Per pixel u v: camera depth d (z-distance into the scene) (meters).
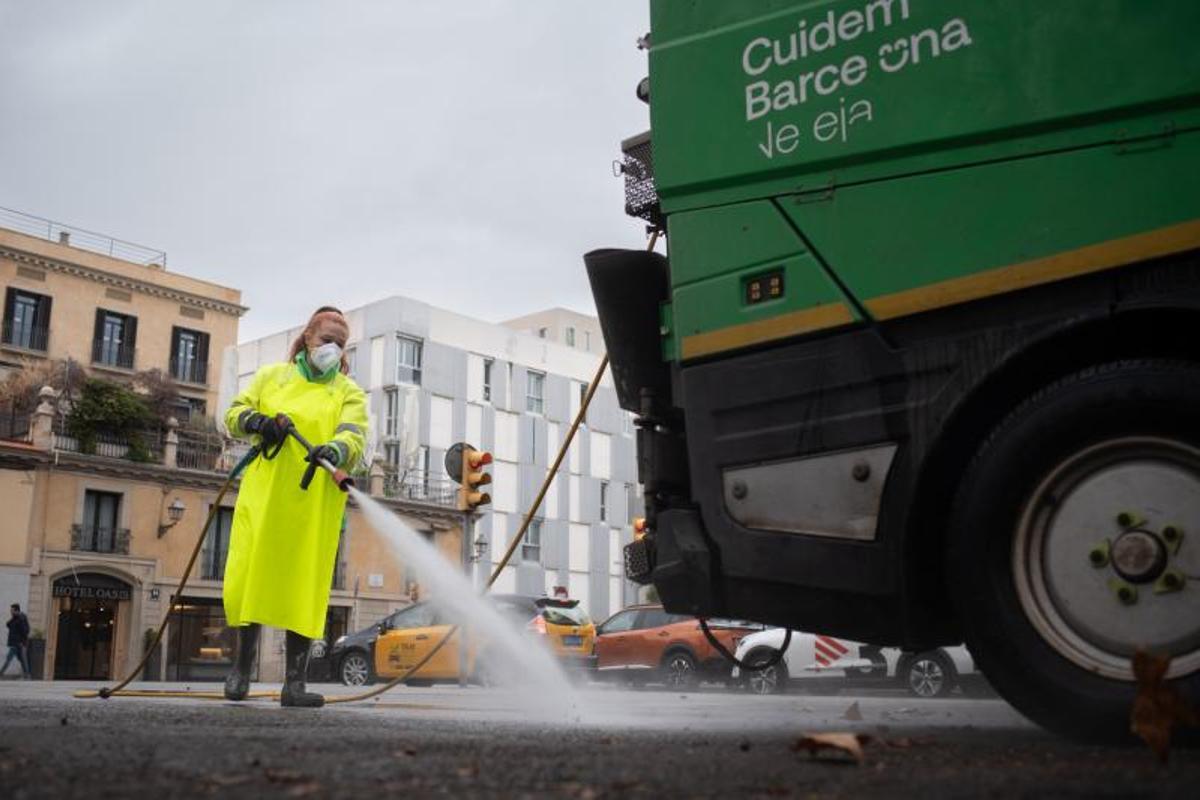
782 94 3.63
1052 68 3.19
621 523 55.97
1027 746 2.91
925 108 3.37
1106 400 3.00
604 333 4.24
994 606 3.13
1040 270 3.13
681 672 17.81
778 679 15.52
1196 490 2.91
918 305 3.30
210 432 38.88
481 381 50.41
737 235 3.65
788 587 3.50
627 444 57.16
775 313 3.55
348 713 4.71
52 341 40.66
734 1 3.79
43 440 33.91
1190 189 2.98
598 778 2.12
